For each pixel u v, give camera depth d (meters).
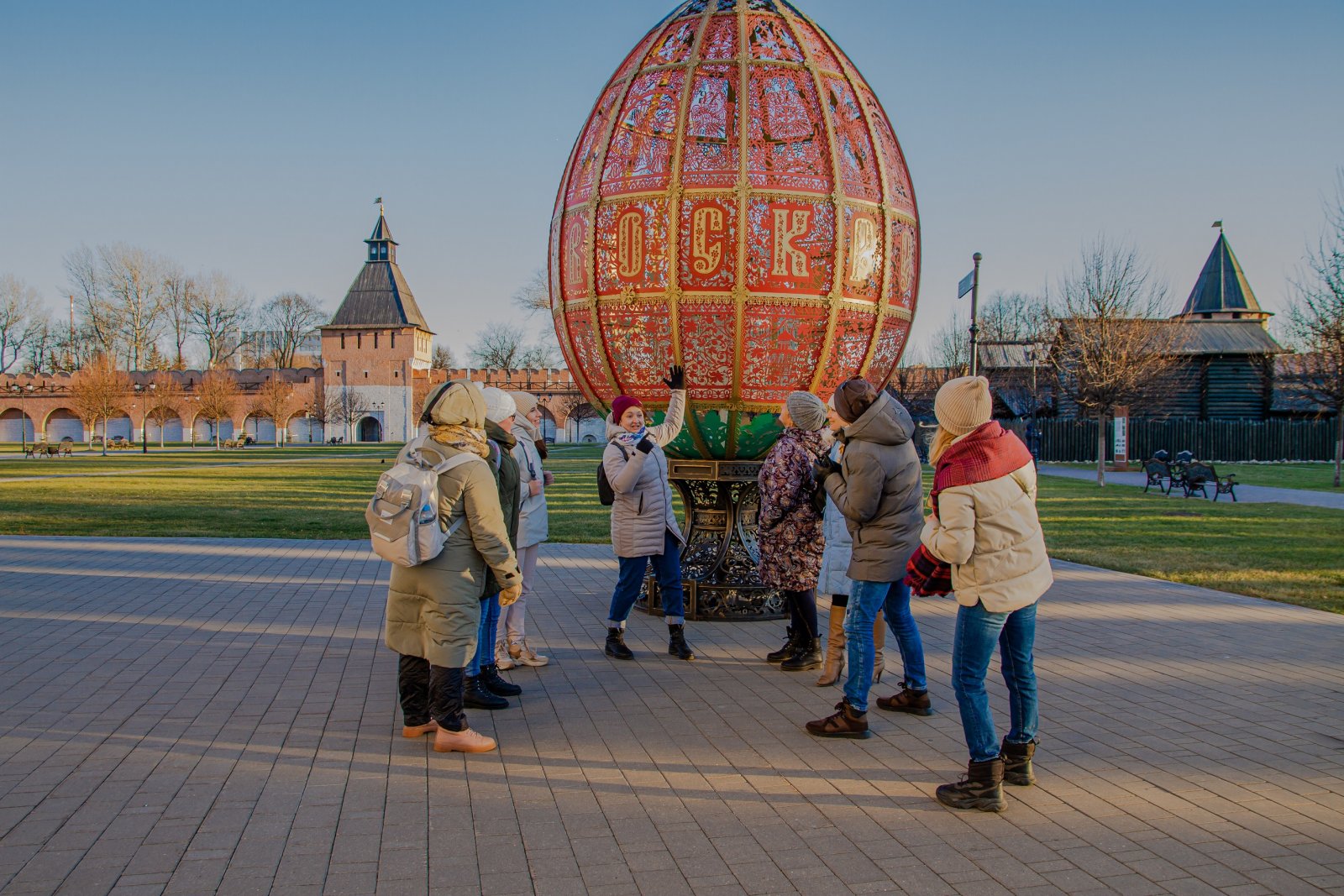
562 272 8.23
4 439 83.88
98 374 61.94
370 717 5.51
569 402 83.75
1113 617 8.52
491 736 5.19
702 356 7.51
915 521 5.22
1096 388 34.06
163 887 3.45
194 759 4.80
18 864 3.62
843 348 7.66
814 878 3.58
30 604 8.80
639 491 6.71
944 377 49.84
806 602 6.45
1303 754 4.99
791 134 7.48
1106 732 5.36
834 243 7.42
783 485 6.16
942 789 4.32
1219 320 51.50
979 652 4.24
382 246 89.00
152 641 7.36
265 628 7.83
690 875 3.59
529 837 3.92
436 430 5.03
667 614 6.93
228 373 81.25
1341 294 26.23
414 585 4.94
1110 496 23.47
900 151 8.27
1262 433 45.66
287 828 3.98
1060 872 3.65
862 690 5.18
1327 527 16.27
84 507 19.02
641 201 7.49
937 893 3.48
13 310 91.81
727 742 5.13
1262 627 8.09
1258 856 3.80
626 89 7.91
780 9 8.02
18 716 5.46
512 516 5.80
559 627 7.98
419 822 4.05
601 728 5.36
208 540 13.75
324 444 78.69
